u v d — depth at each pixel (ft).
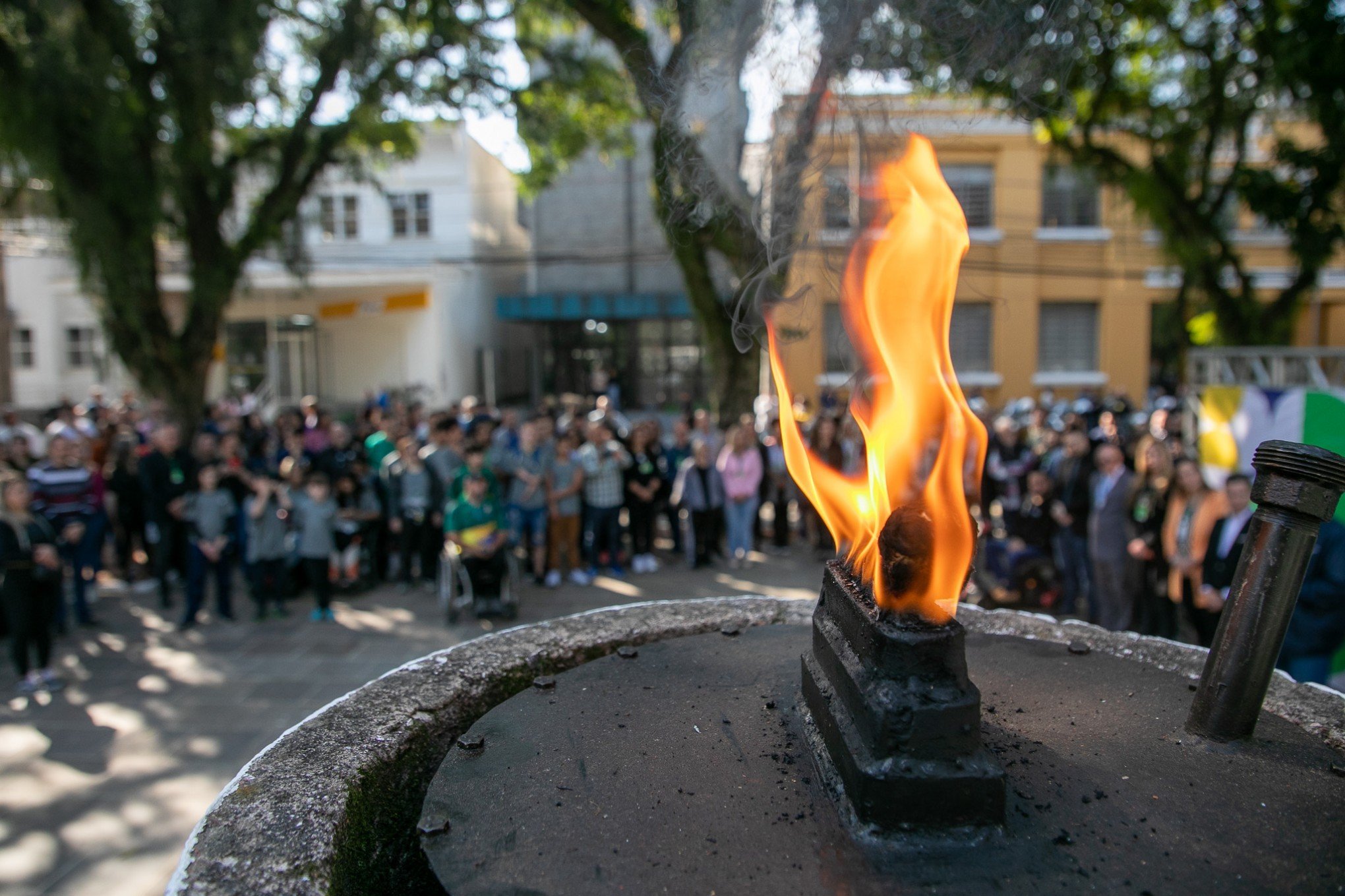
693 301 32.71
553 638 7.93
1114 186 37.37
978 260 58.03
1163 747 5.50
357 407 68.69
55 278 73.46
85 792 13.84
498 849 4.54
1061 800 4.84
